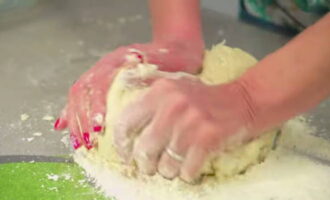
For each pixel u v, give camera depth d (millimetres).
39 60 1062
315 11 1026
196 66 811
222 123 672
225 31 1115
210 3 1194
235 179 750
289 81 665
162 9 850
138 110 701
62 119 812
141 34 1137
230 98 680
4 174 786
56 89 974
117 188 755
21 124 886
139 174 753
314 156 784
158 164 711
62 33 1152
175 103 680
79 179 778
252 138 720
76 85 792
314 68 658
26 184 770
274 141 776
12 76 1015
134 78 766
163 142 691
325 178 749
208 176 746
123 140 720
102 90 779
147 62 789
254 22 1135
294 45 672
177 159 696
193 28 840
